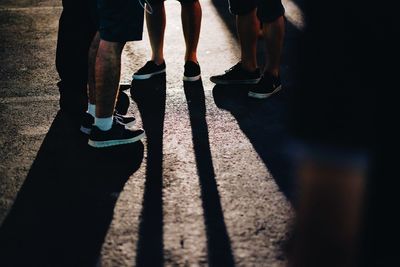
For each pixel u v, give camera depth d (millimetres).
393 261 1804
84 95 3385
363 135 1904
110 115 2936
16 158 2932
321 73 2150
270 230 2285
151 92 3775
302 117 2043
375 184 1857
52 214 2439
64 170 2801
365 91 2004
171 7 5938
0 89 3861
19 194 2598
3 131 3236
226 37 4895
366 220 1822
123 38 2699
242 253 2148
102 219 2393
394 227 1810
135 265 2102
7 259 2156
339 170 1802
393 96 2055
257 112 3439
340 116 1997
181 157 2908
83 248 2209
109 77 2795
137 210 2451
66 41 3197
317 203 1795
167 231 2297
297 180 2664
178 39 4879
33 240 2266
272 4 3363
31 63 4371
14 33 5137
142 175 2736
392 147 1902
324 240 1816
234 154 2934
